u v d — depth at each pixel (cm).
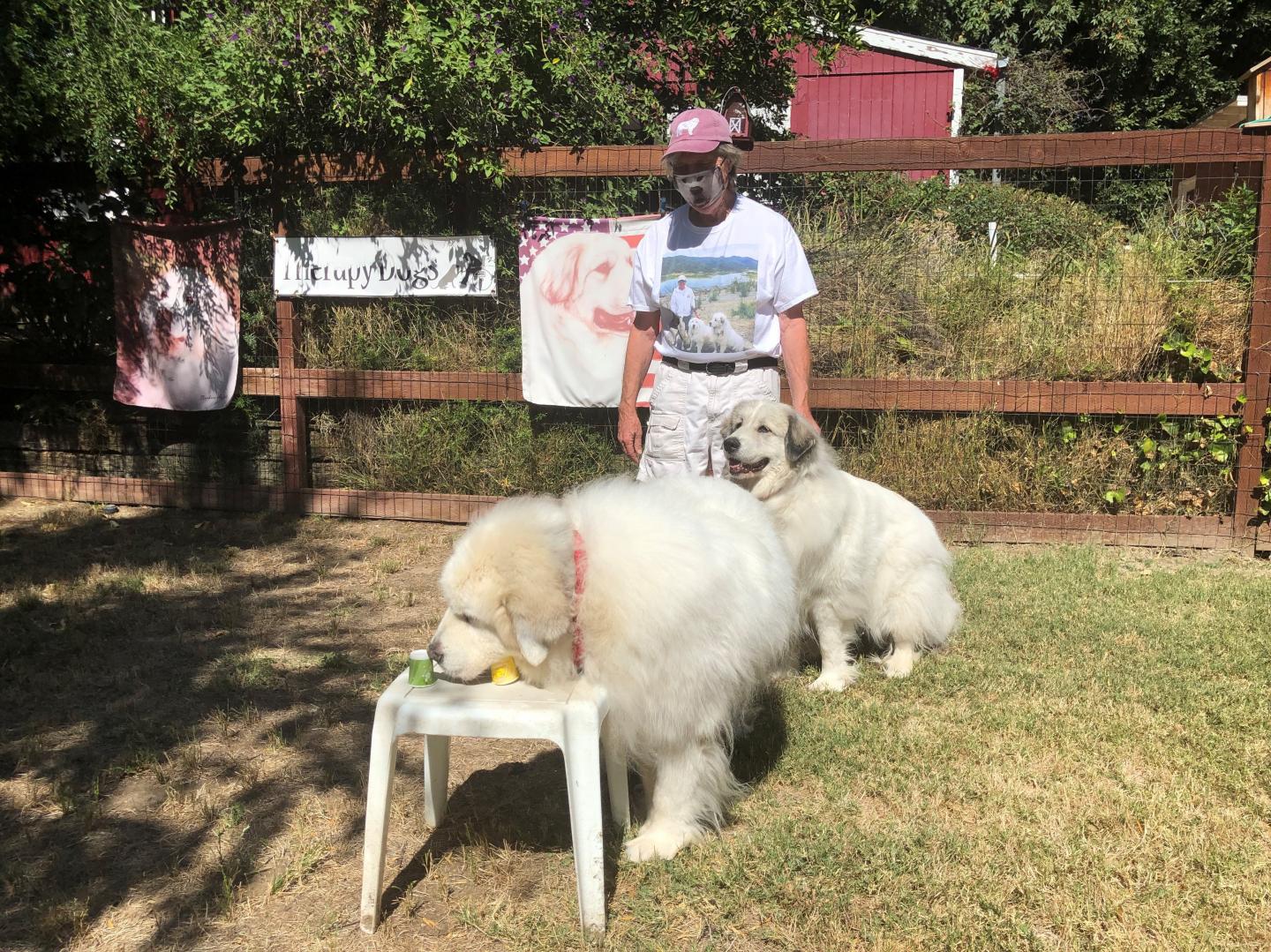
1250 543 646
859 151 655
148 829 346
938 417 693
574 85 741
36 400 828
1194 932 272
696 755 313
